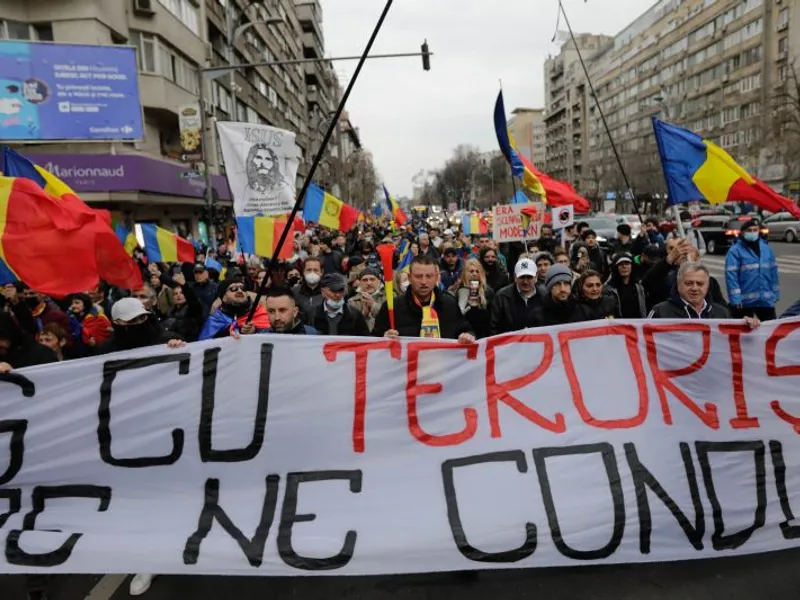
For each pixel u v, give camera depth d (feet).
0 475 11.92
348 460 12.14
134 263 15.25
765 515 11.71
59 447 12.01
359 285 19.58
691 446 12.20
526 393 12.57
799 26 158.30
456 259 27.78
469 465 12.03
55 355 14.17
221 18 99.66
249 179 22.12
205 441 12.12
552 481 11.77
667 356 12.83
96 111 52.90
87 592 11.52
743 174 20.16
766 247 22.49
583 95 327.88
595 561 11.10
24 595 11.66
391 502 11.55
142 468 12.02
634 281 21.35
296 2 230.07
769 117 140.36
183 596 11.20
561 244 38.09
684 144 20.70
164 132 80.48
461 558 10.85
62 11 60.29
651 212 195.11
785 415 12.64
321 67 258.57
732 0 186.29
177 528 11.34
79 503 11.83
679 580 11.00
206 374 12.25
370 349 12.50
